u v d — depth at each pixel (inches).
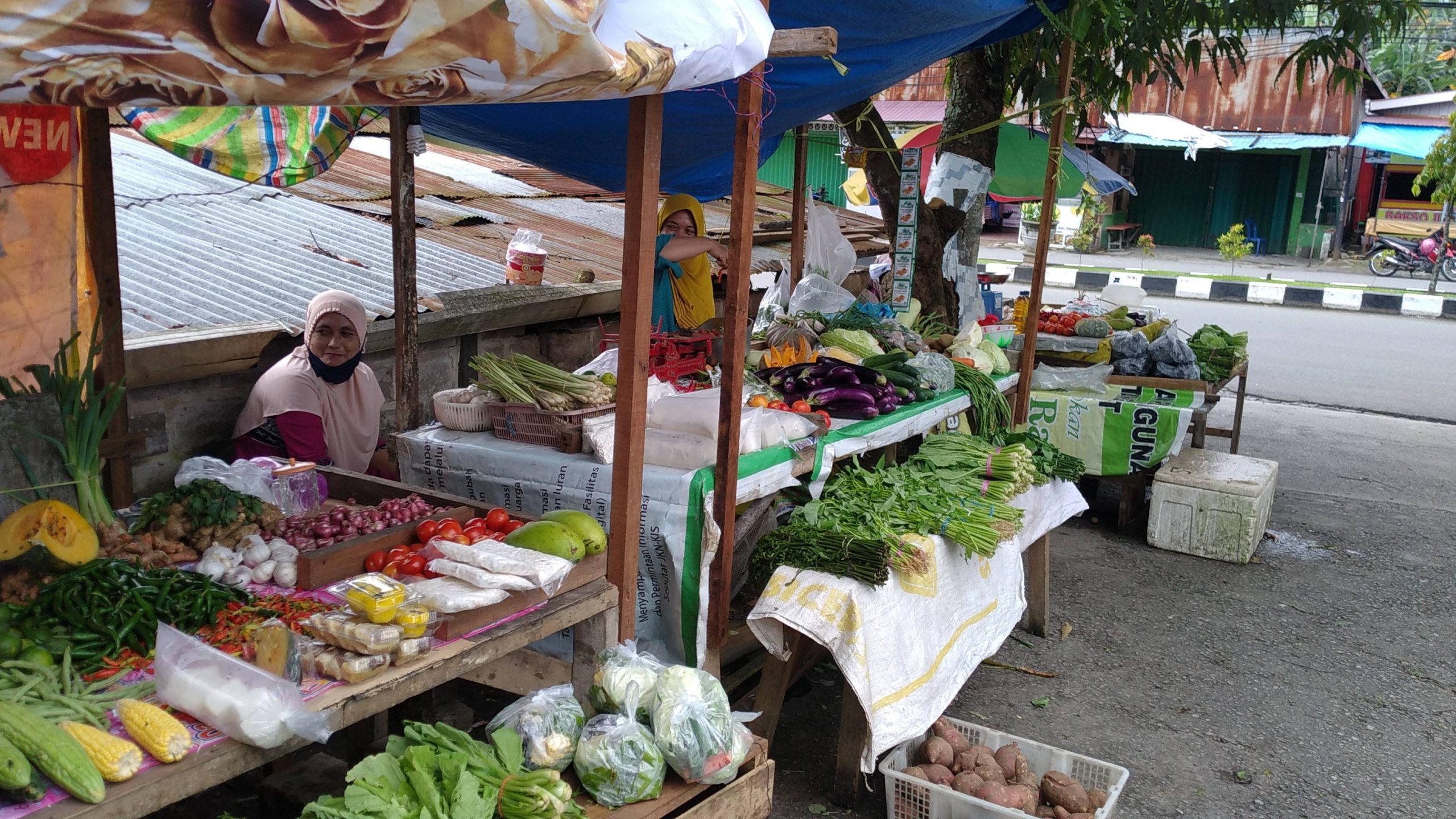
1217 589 237.3
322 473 143.6
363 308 173.8
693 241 221.0
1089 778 141.0
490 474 147.5
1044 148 365.1
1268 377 478.0
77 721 82.4
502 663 130.0
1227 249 805.2
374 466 172.7
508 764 100.0
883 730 129.9
